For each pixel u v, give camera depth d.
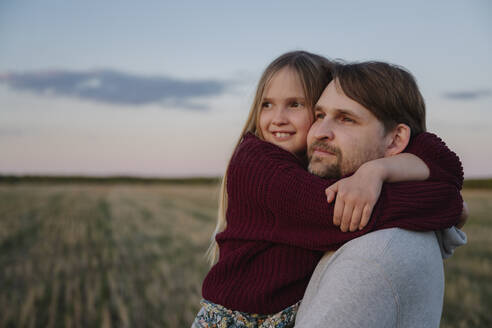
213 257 2.00
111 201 33.47
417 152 1.35
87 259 10.01
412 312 1.07
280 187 1.33
